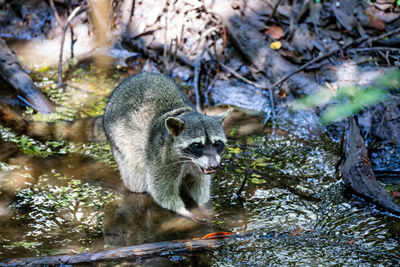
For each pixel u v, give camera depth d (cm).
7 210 568
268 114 817
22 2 1013
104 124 689
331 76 843
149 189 611
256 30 924
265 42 909
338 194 616
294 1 951
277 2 912
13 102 802
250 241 518
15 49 956
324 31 916
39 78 894
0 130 746
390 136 729
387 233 533
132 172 639
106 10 975
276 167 680
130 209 596
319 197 609
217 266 478
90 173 667
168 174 588
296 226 547
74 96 855
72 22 985
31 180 635
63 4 1007
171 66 920
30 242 512
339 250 502
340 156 682
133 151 637
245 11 945
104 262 479
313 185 636
